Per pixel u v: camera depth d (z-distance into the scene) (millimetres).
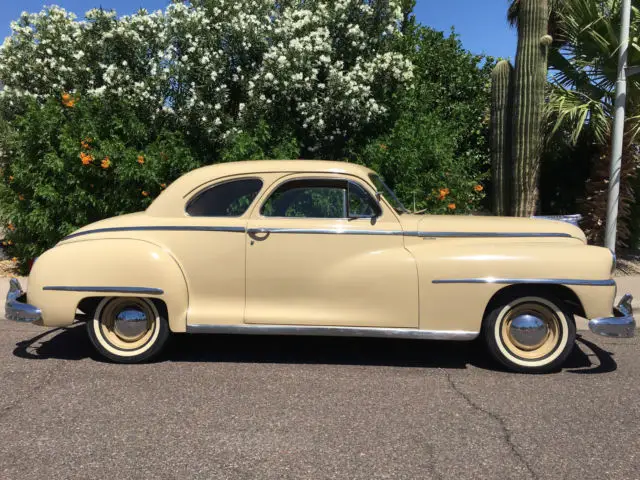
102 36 7980
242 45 8094
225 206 4391
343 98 8016
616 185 7359
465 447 3031
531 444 3070
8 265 8656
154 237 4336
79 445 3039
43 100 8266
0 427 3262
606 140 8461
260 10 8422
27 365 4410
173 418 3402
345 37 8547
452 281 4117
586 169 9891
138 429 3244
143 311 4426
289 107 8258
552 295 4148
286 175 4379
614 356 4730
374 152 8297
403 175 8289
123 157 7430
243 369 4348
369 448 3018
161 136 8008
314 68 8156
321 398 3740
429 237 4281
